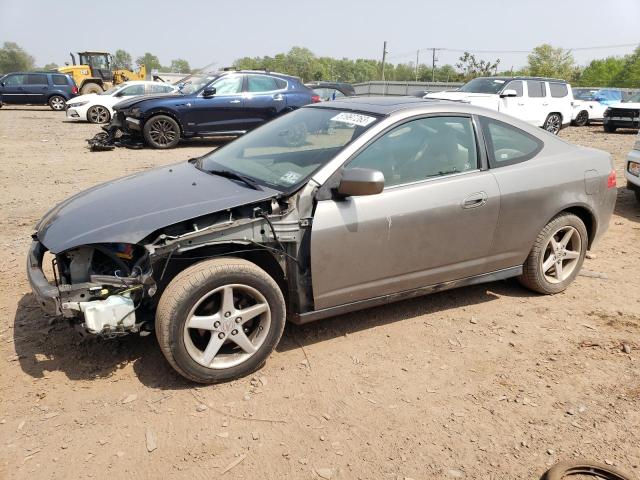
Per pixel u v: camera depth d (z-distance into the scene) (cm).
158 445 277
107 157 1170
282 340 383
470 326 411
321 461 270
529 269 448
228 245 337
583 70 7831
